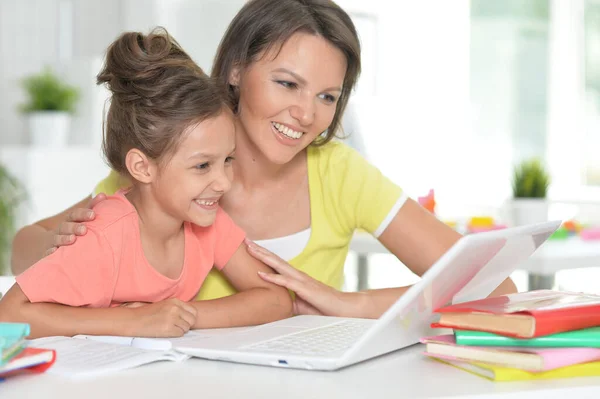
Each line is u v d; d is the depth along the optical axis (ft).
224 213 4.42
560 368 2.68
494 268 3.29
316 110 4.22
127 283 3.87
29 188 11.87
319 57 4.11
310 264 4.87
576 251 7.79
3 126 13.97
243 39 4.21
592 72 16.22
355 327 3.45
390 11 16.63
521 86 16.70
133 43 3.81
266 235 4.86
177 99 3.61
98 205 3.99
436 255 4.58
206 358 2.97
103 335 3.40
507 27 16.75
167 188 3.72
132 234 3.86
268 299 4.14
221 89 3.78
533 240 3.35
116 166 3.91
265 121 4.25
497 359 2.71
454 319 2.90
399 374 2.72
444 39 17.19
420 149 16.80
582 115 16.33
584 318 2.83
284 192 4.84
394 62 16.76
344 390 2.49
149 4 13.56
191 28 13.64
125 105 3.73
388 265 16.93
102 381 2.58
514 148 16.75
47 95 12.85
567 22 16.39
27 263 4.83
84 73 13.32
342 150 4.96
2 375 2.58
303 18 4.09
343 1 15.89
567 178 16.40
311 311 4.40
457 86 17.20
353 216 4.81
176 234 4.11
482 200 16.51
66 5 14.44
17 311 3.46
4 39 13.89
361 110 14.66
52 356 2.65
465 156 17.19
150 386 2.53
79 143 13.37
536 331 2.71
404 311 2.81
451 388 2.51
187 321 3.45
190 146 3.62
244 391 2.47
